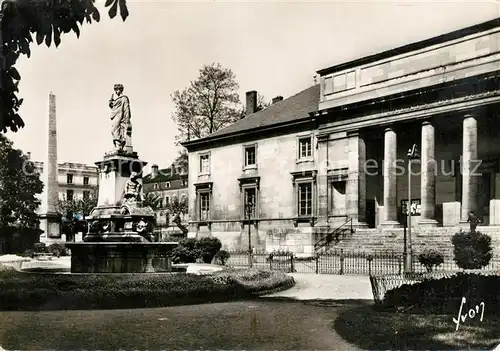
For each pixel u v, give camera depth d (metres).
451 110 33.09
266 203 43.84
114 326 10.63
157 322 11.13
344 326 10.16
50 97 41.50
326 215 39.03
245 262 33.28
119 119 20.81
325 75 40.47
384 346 8.71
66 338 9.48
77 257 19.50
